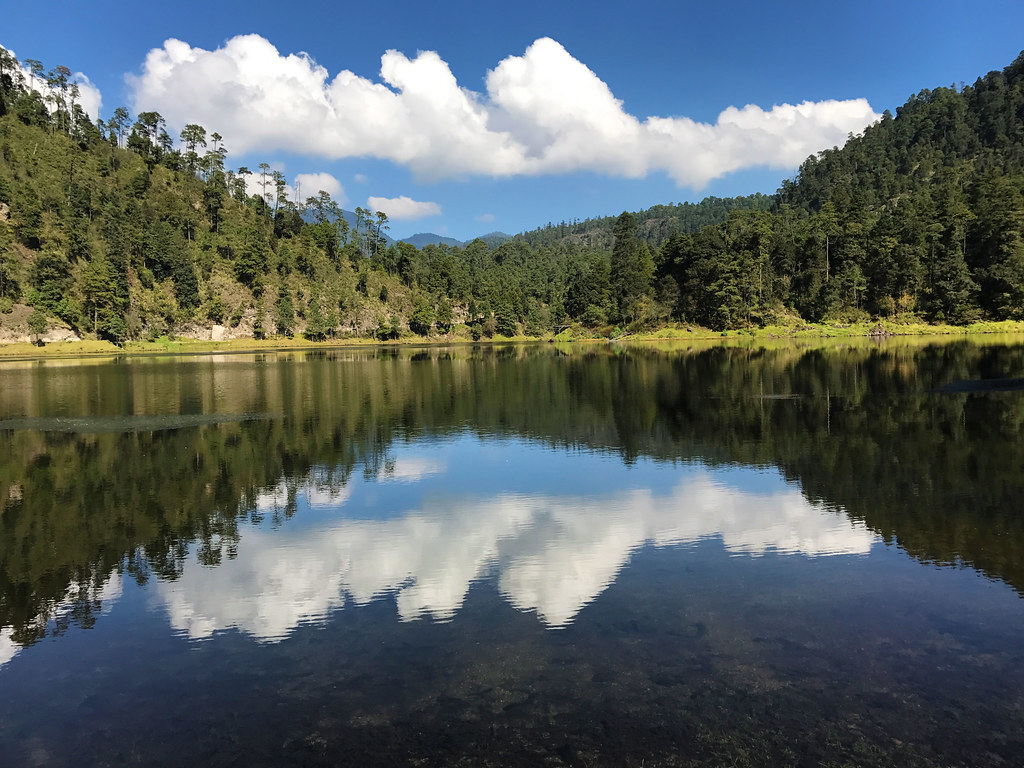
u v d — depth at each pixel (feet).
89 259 500.33
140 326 490.08
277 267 634.43
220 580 48.98
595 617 40.27
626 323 542.98
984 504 61.82
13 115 610.24
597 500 68.80
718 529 57.72
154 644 38.70
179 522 64.44
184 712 31.09
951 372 177.47
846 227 468.34
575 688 31.71
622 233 629.51
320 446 102.58
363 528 61.26
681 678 32.37
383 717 29.81
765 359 258.37
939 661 33.55
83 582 49.16
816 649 35.09
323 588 46.80
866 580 44.93
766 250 473.67
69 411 146.00
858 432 99.30
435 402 155.53
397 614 41.83
